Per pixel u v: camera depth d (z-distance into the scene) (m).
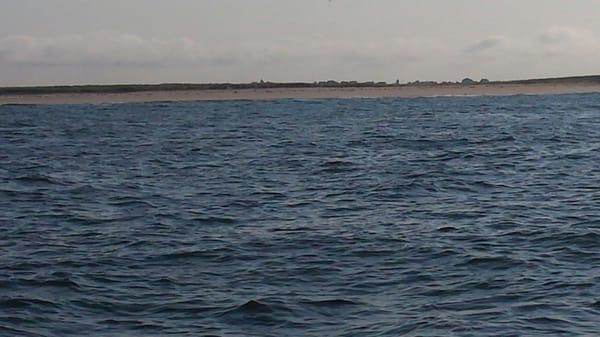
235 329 14.90
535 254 19.77
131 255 20.38
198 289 17.31
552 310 15.50
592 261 19.05
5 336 14.58
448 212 25.47
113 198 29.38
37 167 39.28
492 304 15.95
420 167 36.91
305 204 27.45
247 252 20.45
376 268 18.78
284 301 16.30
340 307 15.98
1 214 26.33
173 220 25.00
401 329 14.65
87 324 15.25
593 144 47.00
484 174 34.31
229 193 30.11
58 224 24.58
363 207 26.69
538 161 38.88
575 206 26.08
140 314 15.77
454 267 18.70
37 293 17.12
